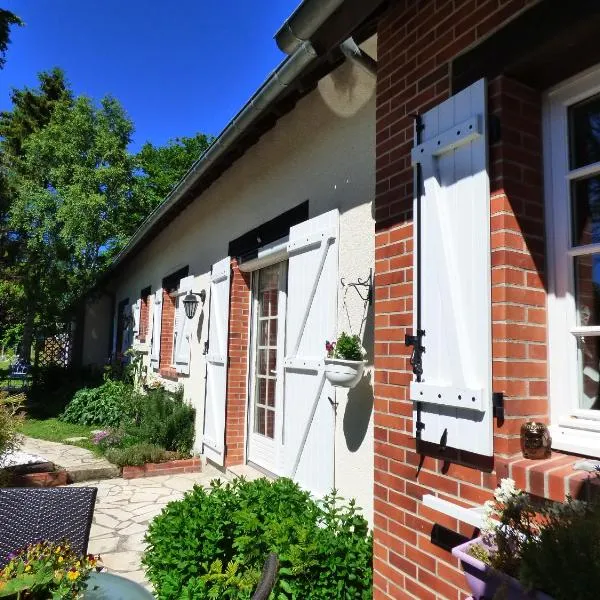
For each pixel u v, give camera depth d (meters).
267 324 5.38
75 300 12.64
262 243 4.93
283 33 2.78
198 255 7.12
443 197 2.19
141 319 11.07
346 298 3.41
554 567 1.29
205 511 3.02
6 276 12.72
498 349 1.92
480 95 2.04
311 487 3.54
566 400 1.94
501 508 1.64
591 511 1.35
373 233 3.21
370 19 2.76
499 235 1.95
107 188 11.93
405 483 2.32
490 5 2.09
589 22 1.71
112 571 3.54
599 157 1.94
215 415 5.71
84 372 13.85
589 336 1.92
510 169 1.99
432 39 2.38
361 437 3.13
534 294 1.99
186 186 5.96
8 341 15.52
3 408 4.70
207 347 6.43
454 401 2.01
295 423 3.82
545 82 2.08
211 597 2.56
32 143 12.06
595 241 1.94
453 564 2.04
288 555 2.56
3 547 2.33
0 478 4.73
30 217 11.45
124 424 7.99
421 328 2.23
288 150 4.50
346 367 3.00
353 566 2.61
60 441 7.83
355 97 3.52
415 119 2.36
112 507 4.87
